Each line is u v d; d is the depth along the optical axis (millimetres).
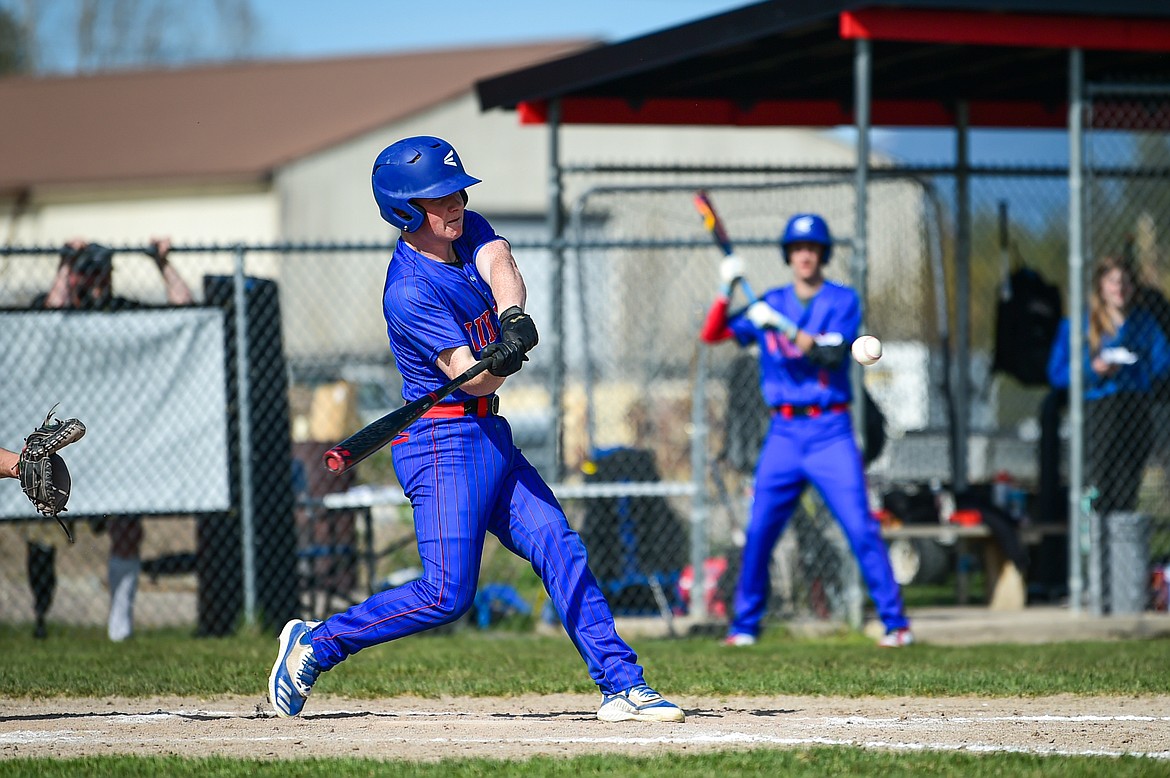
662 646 28734
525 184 98625
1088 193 32688
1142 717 18859
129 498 30016
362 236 92500
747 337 29328
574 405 51875
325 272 89312
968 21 30406
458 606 17562
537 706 19859
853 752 15609
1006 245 40250
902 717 18750
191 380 30297
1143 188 35750
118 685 21219
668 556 33875
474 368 16359
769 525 29312
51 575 30500
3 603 36125
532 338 16656
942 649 27781
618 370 53188
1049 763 15109
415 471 17375
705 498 34906
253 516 30734
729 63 34156
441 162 16922
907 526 35969
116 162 96875
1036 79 38031
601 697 20688
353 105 102500
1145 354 35062
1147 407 35156
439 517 17297
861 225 30406
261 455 31031
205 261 90250
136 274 91125
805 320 28656
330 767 14797
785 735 17297
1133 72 37562
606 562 33156
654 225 52219
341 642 18047
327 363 50531
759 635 30578
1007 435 47250
